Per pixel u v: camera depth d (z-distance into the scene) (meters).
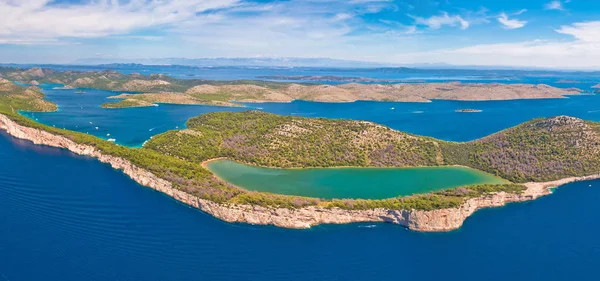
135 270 135.25
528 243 160.88
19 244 148.25
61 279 129.38
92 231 159.00
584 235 167.88
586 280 137.50
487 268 143.62
